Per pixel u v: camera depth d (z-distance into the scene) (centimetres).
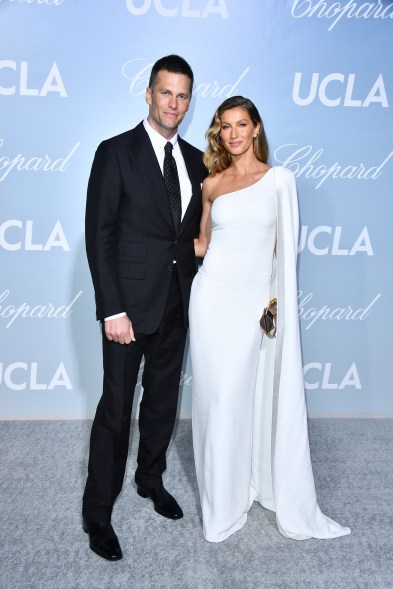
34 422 326
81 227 312
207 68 300
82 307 320
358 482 278
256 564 222
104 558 221
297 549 231
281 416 237
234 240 235
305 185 316
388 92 311
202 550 229
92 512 230
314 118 310
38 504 252
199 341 238
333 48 304
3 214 307
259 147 244
